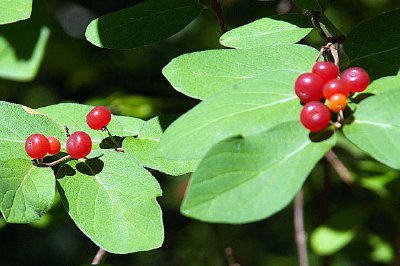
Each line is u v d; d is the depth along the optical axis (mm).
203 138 355
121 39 434
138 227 379
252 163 341
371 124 350
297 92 357
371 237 645
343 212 578
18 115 406
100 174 391
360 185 594
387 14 398
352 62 396
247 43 404
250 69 387
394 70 392
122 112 615
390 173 598
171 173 397
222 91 364
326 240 566
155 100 626
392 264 643
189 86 384
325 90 353
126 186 388
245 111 358
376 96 353
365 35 397
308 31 407
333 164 608
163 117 412
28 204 376
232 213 335
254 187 339
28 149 384
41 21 530
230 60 390
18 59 528
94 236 376
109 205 383
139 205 384
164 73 387
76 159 394
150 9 437
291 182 339
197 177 337
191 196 335
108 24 434
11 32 526
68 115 421
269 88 364
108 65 757
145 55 744
